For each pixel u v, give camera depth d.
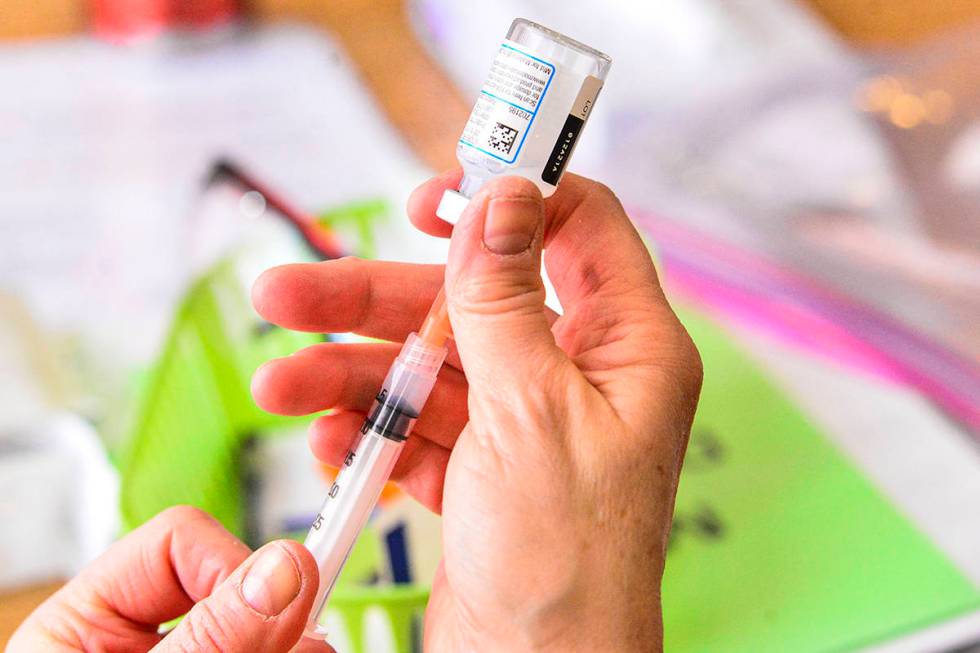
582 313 0.40
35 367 0.51
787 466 0.51
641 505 0.37
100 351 0.52
